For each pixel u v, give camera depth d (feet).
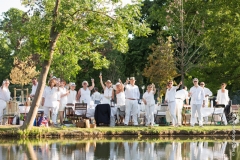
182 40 162.40
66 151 73.67
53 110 103.45
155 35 207.31
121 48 96.89
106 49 193.26
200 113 105.50
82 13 94.38
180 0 160.56
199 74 179.73
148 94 106.42
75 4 91.66
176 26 167.53
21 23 94.89
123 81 230.89
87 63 237.66
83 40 102.42
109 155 69.97
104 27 95.09
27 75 200.85
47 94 103.19
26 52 96.94
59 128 97.71
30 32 93.50
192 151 74.90
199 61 174.40
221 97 114.42
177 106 107.34
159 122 113.09
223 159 67.21
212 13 171.22
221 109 112.37
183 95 108.58
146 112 106.93
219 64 175.01
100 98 121.80
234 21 172.35
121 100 108.99
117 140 89.97
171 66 166.30
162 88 171.22
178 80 197.16
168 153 72.49
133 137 95.76
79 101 109.60
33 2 94.89
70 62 107.34
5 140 88.69
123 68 230.07
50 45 94.43
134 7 95.25
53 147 78.18
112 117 108.37
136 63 214.48
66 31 92.63
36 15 94.94
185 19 168.35
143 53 211.61
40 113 104.58
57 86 104.06
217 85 177.37
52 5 95.66
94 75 243.40
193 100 105.29
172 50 168.96
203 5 175.42
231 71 176.45
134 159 66.69
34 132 93.50
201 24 170.91
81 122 101.09
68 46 101.86
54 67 137.90
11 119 108.06
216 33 171.01
